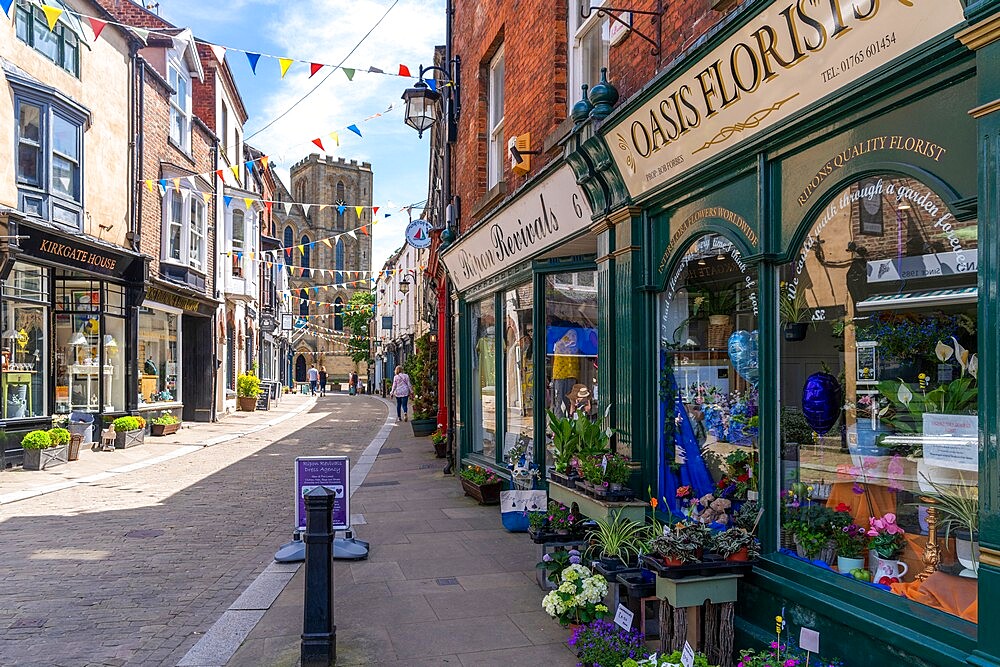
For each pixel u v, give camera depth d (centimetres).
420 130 1240
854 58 331
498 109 1027
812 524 400
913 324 349
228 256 2458
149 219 1720
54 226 1262
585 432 579
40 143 1307
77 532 784
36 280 1311
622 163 548
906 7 297
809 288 402
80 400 1478
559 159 625
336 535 673
